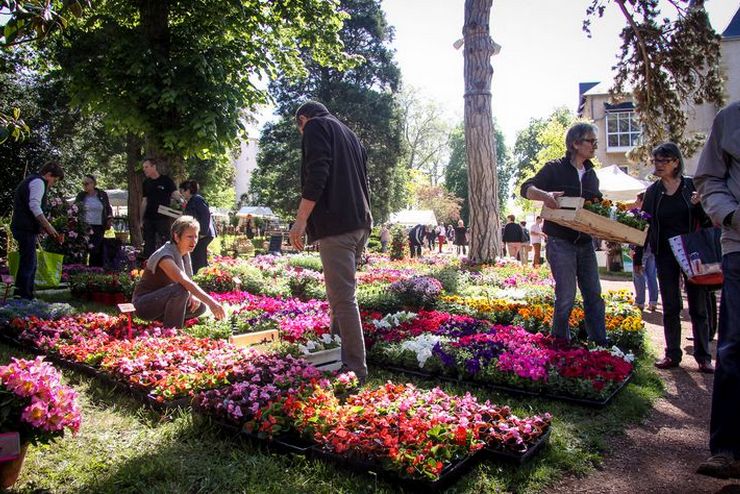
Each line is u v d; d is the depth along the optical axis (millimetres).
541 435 3256
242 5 13164
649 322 8148
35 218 7215
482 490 2725
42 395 2604
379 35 39531
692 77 13781
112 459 2902
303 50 36375
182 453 2984
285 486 2658
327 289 4238
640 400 4227
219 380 3840
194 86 11859
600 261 20953
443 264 15766
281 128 40406
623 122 36125
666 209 5324
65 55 12703
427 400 3361
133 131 12344
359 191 4250
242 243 25969
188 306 5887
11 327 5582
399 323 6180
